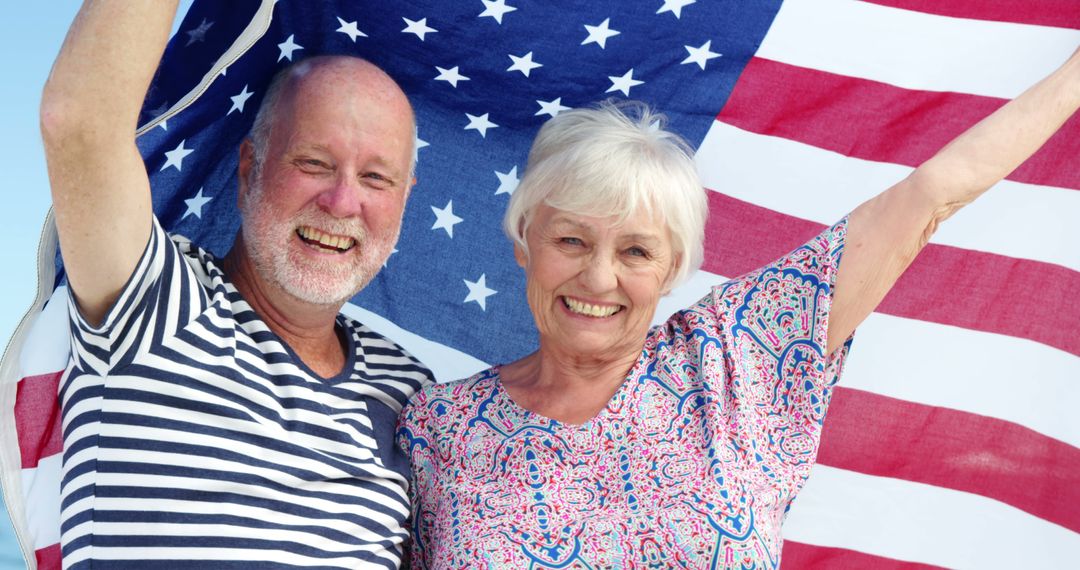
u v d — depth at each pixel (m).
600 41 3.58
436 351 3.74
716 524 2.70
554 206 2.82
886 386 3.67
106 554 2.61
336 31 3.47
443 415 3.02
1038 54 3.57
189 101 2.82
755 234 3.74
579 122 2.90
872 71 3.65
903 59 3.64
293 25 3.40
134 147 2.49
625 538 2.71
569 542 2.73
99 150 2.39
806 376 2.92
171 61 3.05
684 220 2.84
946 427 3.64
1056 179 3.56
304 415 2.87
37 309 2.89
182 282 2.76
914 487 3.66
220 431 2.74
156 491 2.65
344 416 2.96
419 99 3.63
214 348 2.78
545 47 3.56
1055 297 3.56
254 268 3.02
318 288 2.94
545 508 2.78
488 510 2.80
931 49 3.63
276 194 2.96
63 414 2.79
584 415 2.93
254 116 3.33
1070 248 3.55
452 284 3.74
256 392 2.80
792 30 3.63
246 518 2.70
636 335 2.92
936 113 3.63
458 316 3.74
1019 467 3.59
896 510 3.67
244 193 3.08
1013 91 3.59
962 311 3.63
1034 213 3.58
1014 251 3.59
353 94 2.99
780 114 3.68
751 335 2.98
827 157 3.69
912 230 2.93
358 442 2.94
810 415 2.90
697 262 2.99
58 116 2.33
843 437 3.69
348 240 3.00
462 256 3.73
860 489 3.69
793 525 3.70
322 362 3.11
